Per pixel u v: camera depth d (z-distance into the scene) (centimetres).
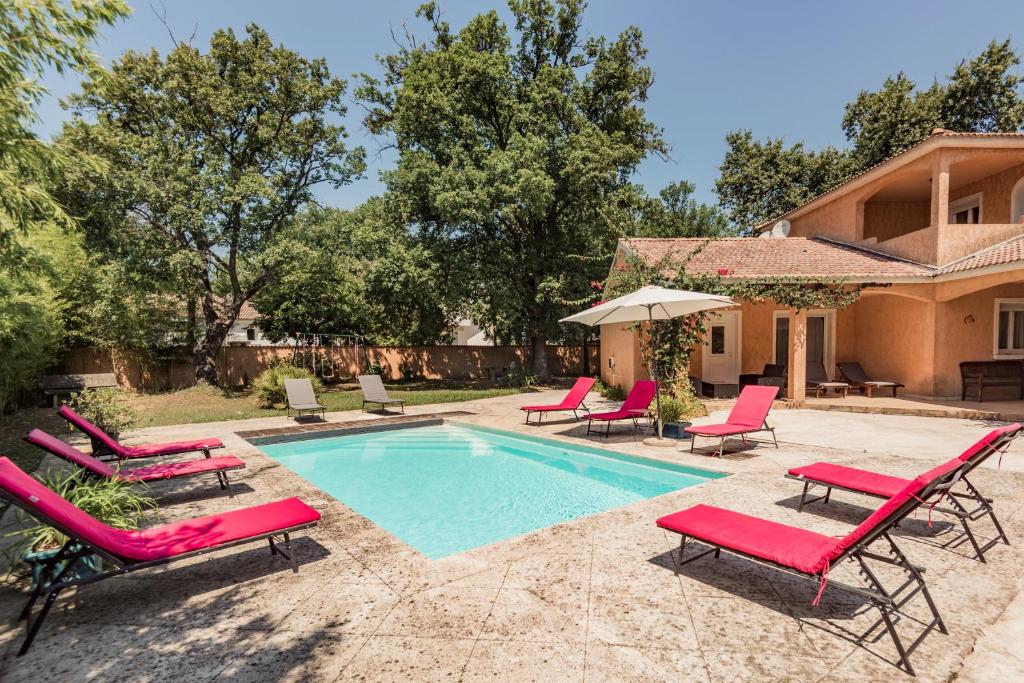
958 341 1368
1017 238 1290
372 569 406
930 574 382
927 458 761
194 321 2286
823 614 329
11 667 282
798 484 630
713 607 338
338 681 264
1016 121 2420
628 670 269
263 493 637
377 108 2730
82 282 1777
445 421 1319
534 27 2459
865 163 2756
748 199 3319
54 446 476
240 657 288
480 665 275
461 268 2148
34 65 443
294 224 2080
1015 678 260
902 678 261
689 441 938
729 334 1580
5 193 439
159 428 1192
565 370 3200
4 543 478
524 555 428
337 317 3016
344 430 1173
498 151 2123
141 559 327
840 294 1313
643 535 469
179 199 1797
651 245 1712
